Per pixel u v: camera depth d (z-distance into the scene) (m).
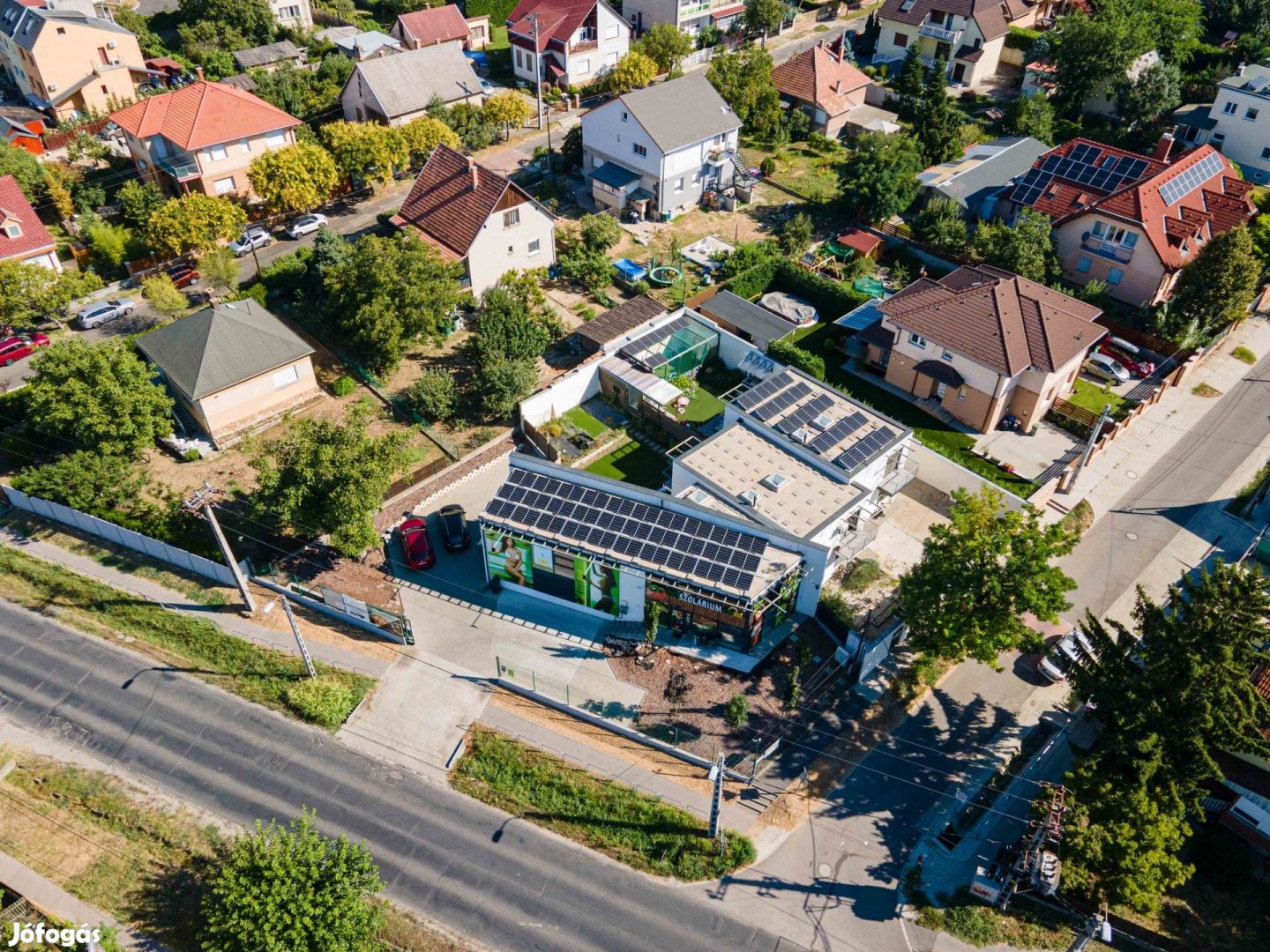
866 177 77.50
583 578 48.94
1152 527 56.12
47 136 93.25
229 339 60.19
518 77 107.62
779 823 41.97
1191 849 40.91
